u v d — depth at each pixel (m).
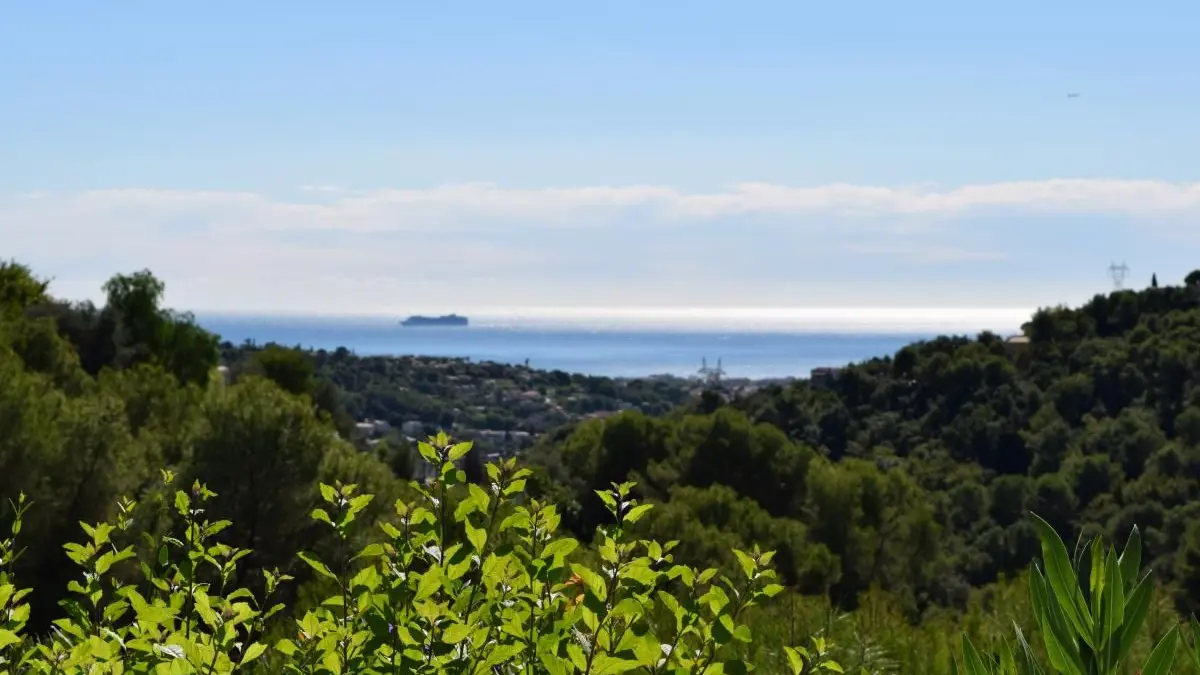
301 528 11.37
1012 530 43.44
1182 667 3.01
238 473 11.09
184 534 2.89
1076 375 64.94
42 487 9.52
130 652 2.47
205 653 2.22
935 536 29.17
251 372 41.78
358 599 2.44
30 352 18.41
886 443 67.06
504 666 2.47
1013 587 4.69
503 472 2.62
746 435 35.56
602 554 2.26
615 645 2.16
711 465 35.44
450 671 2.27
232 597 2.56
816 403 71.75
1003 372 68.75
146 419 17.50
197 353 38.09
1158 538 39.62
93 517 9.98
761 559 2.39
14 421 9.67
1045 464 58.19
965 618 4.52
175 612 2.51
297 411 11.73
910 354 74.06
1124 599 1.68
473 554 2.50
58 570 9.57
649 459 35.16
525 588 2.50
